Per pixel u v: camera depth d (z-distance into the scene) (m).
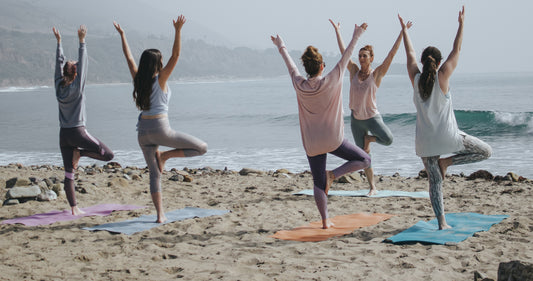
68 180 6.23
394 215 6.01
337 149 5.09
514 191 7.59
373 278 3.64
